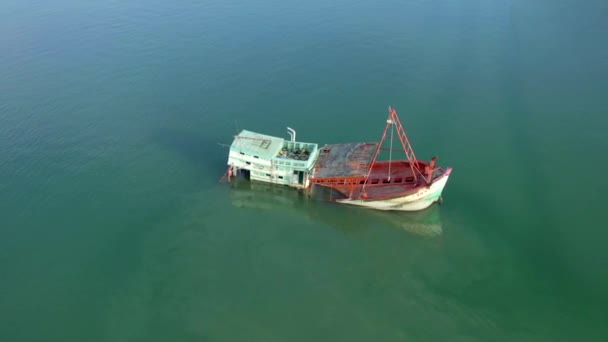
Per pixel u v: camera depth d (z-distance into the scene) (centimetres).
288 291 6719
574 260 6938
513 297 6456
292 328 6169
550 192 8250
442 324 6150
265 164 8569
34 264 7100
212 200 8588
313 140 9975
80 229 7806
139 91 11669
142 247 7494
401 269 7062
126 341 5997
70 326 6175
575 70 11962
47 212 8131
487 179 8656
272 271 7075
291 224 8088
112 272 7019
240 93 11650
